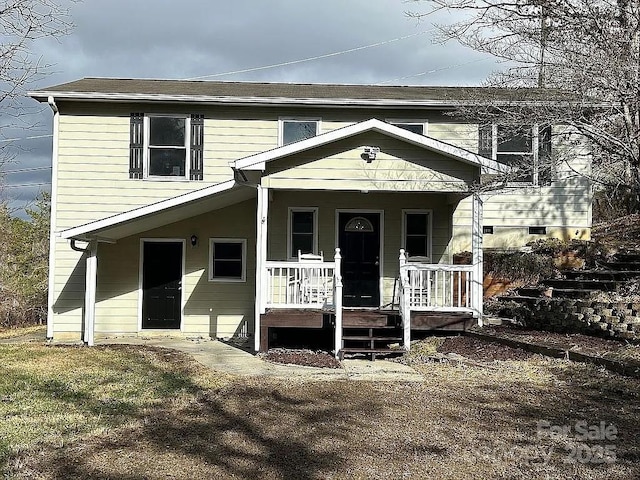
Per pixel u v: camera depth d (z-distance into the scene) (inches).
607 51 414.9
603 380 319.3
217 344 549.0
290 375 375.2
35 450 227.1
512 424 257.1
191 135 604.1
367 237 600.1
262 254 481.4
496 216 619.5
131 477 201.5
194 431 253.3
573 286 523.2
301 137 610.5
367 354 466.3
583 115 442.9
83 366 407.5
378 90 672.4
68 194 594.6
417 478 198.5
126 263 604.1
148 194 598.2
